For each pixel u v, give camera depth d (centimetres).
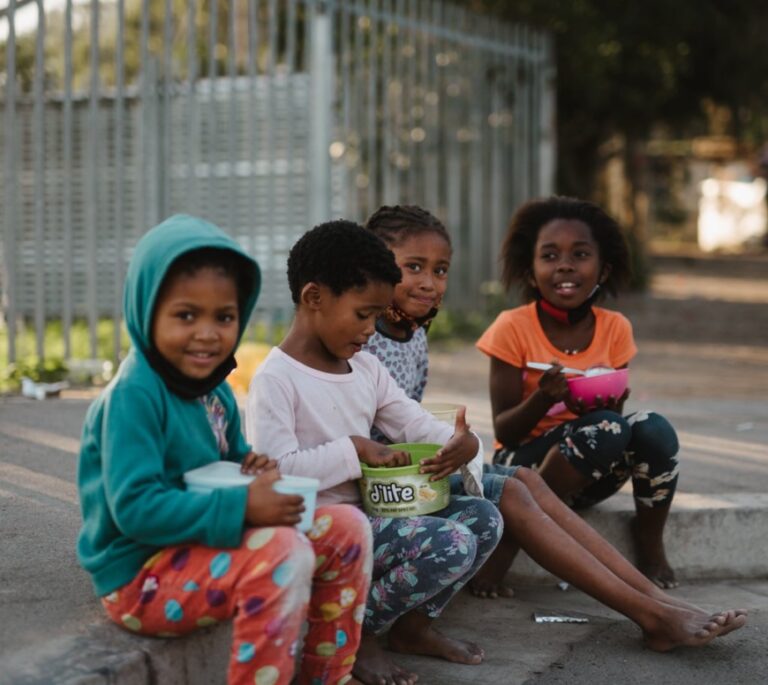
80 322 955
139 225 731
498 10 1211
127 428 229
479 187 1057
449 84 1036
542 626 329
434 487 279
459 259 1050
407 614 295
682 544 382
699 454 496
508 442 361
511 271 390
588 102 1395
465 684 282
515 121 1109
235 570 227
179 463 240
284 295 930
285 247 925
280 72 1088
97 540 242
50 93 948
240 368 619
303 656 257
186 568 232
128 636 243
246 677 229
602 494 370
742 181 3638
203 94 937
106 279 955
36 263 641
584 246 365
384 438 305
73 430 477
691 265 2461
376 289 271
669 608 300
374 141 914
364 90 989
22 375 635
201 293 233
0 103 955
